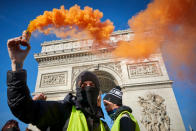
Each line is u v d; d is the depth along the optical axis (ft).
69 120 7.63
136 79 105.19
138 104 93.66
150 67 108.17
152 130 83.10
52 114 7.23
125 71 109.81
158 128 82.89
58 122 7.49
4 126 20.51
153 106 91.04
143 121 86.84
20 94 6.27
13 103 6.17
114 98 17.25
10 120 21.38
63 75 117.70
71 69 119.14
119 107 15.70
